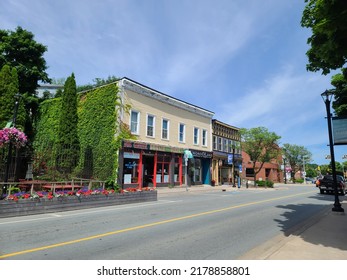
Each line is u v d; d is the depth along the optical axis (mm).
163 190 21641
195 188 24906
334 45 5465
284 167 58344
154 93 22953
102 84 22125
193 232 7195
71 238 6438
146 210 11133
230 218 9492
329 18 5043
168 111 24562
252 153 32688
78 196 11336
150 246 5812
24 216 9469
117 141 19438
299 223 8766
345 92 15180
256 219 9422
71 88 19734
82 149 21688
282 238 6672
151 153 22156
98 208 11648
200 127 28578
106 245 5871
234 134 35938
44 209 10172
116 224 8141
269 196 19547
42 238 6430
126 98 20672
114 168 19203
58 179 16297
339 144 10617
